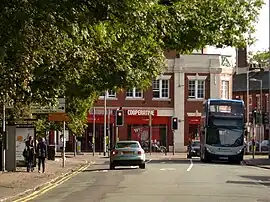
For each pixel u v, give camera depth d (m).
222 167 42.53
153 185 26.34
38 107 37.72
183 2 21.77
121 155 40.03
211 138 51.22
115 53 27.59
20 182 28.25
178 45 23.14
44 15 15.01
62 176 33.44
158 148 78.75
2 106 31.77
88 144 79.00
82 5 15.07
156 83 79.69
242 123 51.47
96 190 24.23
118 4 15.30
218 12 23.56
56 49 20.39
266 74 111.38
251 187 25.55
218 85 80.62
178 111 79.62
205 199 20.25
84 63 25.53
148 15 18.00
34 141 36.38
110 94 78.94
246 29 24.52
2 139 35.56
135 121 79.12
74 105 52.03
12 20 14.82
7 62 19.41
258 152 74.75
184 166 43.44
